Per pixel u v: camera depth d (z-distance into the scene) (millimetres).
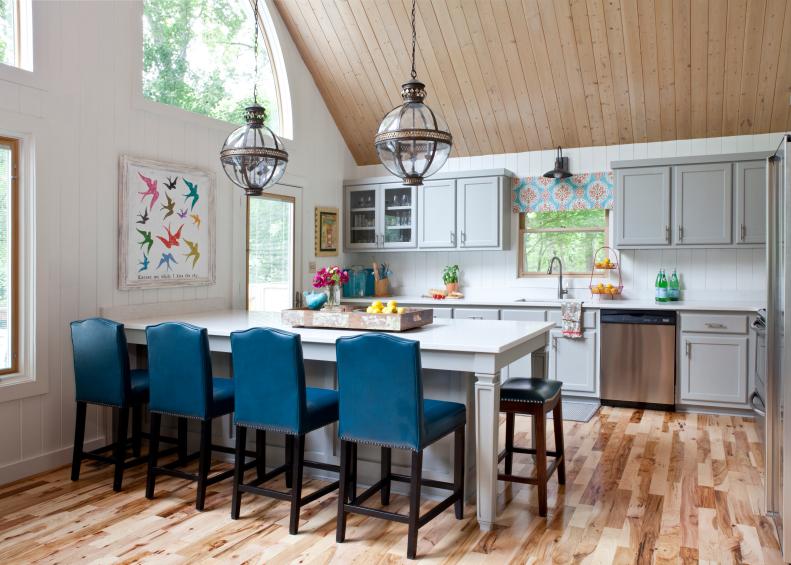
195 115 4668
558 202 6051
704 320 5070
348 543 2764
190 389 3164
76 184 3809
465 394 3203
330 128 6406
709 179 5219
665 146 5680
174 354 3191
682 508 3125
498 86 5637
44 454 3695
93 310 3939
